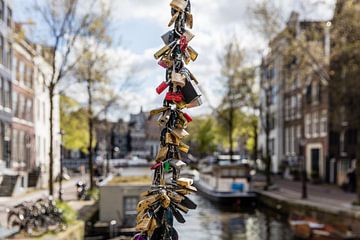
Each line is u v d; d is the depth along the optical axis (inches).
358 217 707.4
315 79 976.9
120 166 1385.3
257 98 1443.2
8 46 1168.2
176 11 84.6
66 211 596.1
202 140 2449.6
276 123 1897.1
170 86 85.1
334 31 779.4
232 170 1214.3
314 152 1509.6
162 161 83.1
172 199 81.7
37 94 1489.9
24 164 1315.2
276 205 1002.1
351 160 1250.6
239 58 1551.4
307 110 1557.6
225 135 1989.4
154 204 82.0
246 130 1844.2
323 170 1423.5
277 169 1870.1
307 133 1565.0
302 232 703.7
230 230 792.9
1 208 764.0
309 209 852.0
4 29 1114.7
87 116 1074.7
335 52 804.0
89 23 829.2
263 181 1519.4
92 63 957.8
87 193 967.0
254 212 1051.9
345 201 915.4
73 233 543.5
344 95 839.7
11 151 1181.1
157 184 83.1
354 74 810.2
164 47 84.4
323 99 1411.2
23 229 514.3
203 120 2370.8
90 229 662.5
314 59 857.5
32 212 533.0
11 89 1193.4
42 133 1557.6
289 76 1028.5
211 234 721.6
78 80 1021.2
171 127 84.3
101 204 701.3
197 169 1731.1
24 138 1330.0
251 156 2330.2
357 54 784.9
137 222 82.7
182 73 82.9
